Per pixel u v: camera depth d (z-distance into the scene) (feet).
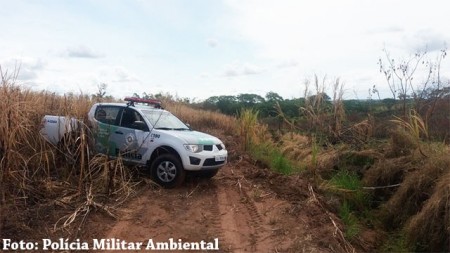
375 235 26.17
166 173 29.40
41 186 23.77
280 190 31.24
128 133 30.83
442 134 37.14
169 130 31.12
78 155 26.27
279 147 51.13
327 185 32.89
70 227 20.80
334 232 23.84
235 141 57.52
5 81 23.54
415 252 22.81
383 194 31.55
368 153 36.78
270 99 76.54
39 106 29.07
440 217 22.53
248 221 24.76
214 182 32.78
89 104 33.55
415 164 30.96
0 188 21.62
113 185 25.94
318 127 48.29
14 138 22.98
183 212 25.22
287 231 23.47
